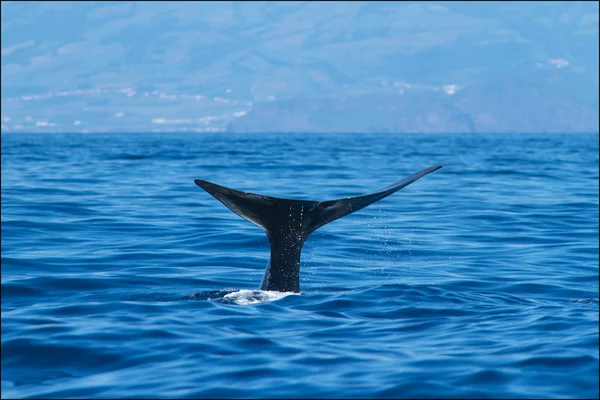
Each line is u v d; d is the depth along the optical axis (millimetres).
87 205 75250
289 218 33188
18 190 89250
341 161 170500
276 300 33938
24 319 31375
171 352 26984
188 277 42406
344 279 43031
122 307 33406
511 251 53656
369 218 69312
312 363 25750
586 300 37906
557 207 79062
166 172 125625
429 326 30703
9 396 23219
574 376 24250
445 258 50844
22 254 48750
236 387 23656
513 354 26500
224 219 65812
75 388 23766
